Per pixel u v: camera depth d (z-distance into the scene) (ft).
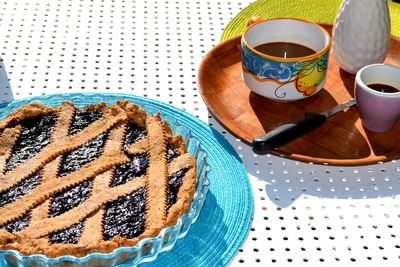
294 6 3.48
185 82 2.95
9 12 3.32
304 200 2.47
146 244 2.13
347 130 2.73
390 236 2.35
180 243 2.28
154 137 2.45
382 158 2.56
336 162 2.54
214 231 2.32
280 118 2.78
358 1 2.87
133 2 3.45
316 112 2.82
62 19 3.29
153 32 3.24
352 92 2.94
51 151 2.39
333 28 3.02
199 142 2.46
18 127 2.49
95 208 2.20
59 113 2.55
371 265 2.25
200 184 2.32
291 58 2.69
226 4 3.49
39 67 2.97
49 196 2.24
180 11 3.41
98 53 3.07
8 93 2.81
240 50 3.09
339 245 2.31
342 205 2.45
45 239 2.09
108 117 2.55
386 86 2.75
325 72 2.80
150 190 2.26
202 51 3.14
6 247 2.06
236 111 2.81
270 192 2.49
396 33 3.42
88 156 2.39
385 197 2.49
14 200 2.23
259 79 2.77
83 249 2.05
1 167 2.32
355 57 2.94
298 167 2.60
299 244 2.31
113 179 2.32
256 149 2.54
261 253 2.27
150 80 2.94
